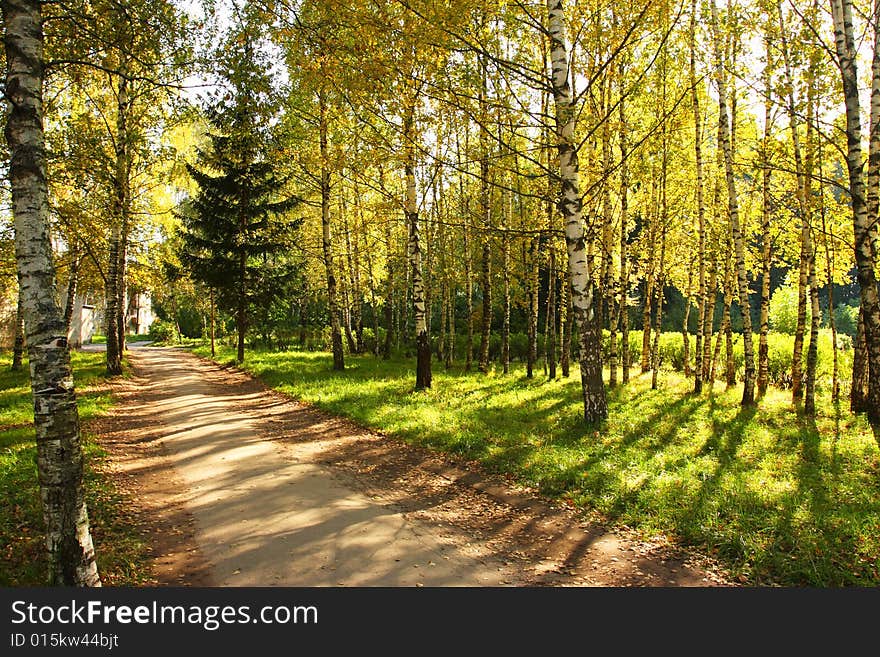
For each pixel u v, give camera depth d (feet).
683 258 65.36
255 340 107.04
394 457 29.55
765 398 46.21
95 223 40.88
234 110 23.20
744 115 46.11
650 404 42.93
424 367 49.14
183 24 21.17
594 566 17.30
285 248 77.25
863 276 32.19
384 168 58.18
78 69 24.72
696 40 44.75
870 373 33.42
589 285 34.24
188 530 18.94
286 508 21.17
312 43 28.68
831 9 32.12
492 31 33.99
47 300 12.72
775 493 22.39
